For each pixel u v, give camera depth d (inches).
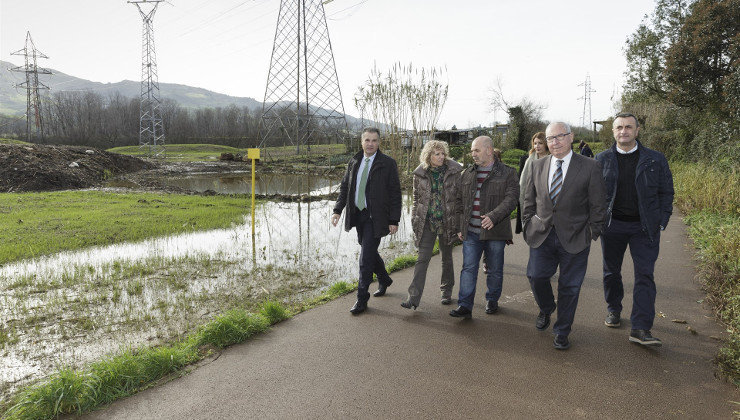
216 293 214.4
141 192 740.0
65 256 296.4
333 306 189.9
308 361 138.5
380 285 202.2
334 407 112.1
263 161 1572.3
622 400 113.7
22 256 294.5
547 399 114.5
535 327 164.4
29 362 145.0
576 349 144.6
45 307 197.3
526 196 156.4
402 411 109.8
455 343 150.4
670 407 110.3
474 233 171.6
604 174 154.3
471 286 171.0
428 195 177.3
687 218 378.9
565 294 143.5
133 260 282.4
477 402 113.4
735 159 513.0
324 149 1916.8
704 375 126.0
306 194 701.3
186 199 622.2
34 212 483.5
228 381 126.8
